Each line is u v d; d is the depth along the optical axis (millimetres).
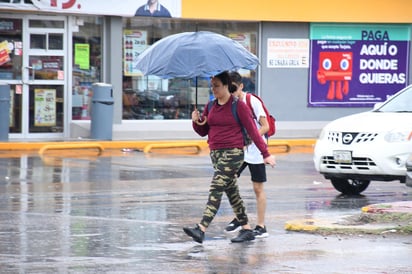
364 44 61188
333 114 60938
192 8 56688
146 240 23391
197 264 20438
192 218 27297
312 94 60375
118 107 56000
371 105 61688
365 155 31484
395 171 31281
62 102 55125
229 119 22391
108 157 47000
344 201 31766
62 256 21141
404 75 62219
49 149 49281
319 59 60375
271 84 59469
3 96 51312
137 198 31906
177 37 22469
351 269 20062
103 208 29250
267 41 59125
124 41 56281
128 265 20234
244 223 23484
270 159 22516
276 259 21078
